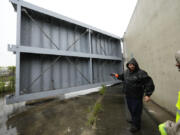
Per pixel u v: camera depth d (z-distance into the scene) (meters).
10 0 2.74
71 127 1.81
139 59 3.90
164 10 2.16
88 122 1.95
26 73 3.34
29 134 1.67
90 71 5.03
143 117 2.01
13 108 3.07
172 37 1.93
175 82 1.90
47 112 2.62
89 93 5.09
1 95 4.98
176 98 1.88
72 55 4.22
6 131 1.78
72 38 4.60
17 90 2.83
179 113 0.62
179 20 1.71
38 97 3.29
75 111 2.62
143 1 3.27
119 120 1.95
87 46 5.19
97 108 2.51
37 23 3.60
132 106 1.49
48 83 3.81
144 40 3.33
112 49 7.15
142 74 1.40
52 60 3.94
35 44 3.50
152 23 2.73
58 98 4.20
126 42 6.28
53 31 3.99
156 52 2.59
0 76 5.65
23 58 3.29
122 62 7.20
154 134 1.45
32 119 2.23
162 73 2.35
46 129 1.79
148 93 1.30
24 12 3.22
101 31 5.70
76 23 4.34
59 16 3.77
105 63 6.53
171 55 1.99
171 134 0.58
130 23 5.11
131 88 1.47
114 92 4.76
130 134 1.47
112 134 1.50
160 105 2.49
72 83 4.53
